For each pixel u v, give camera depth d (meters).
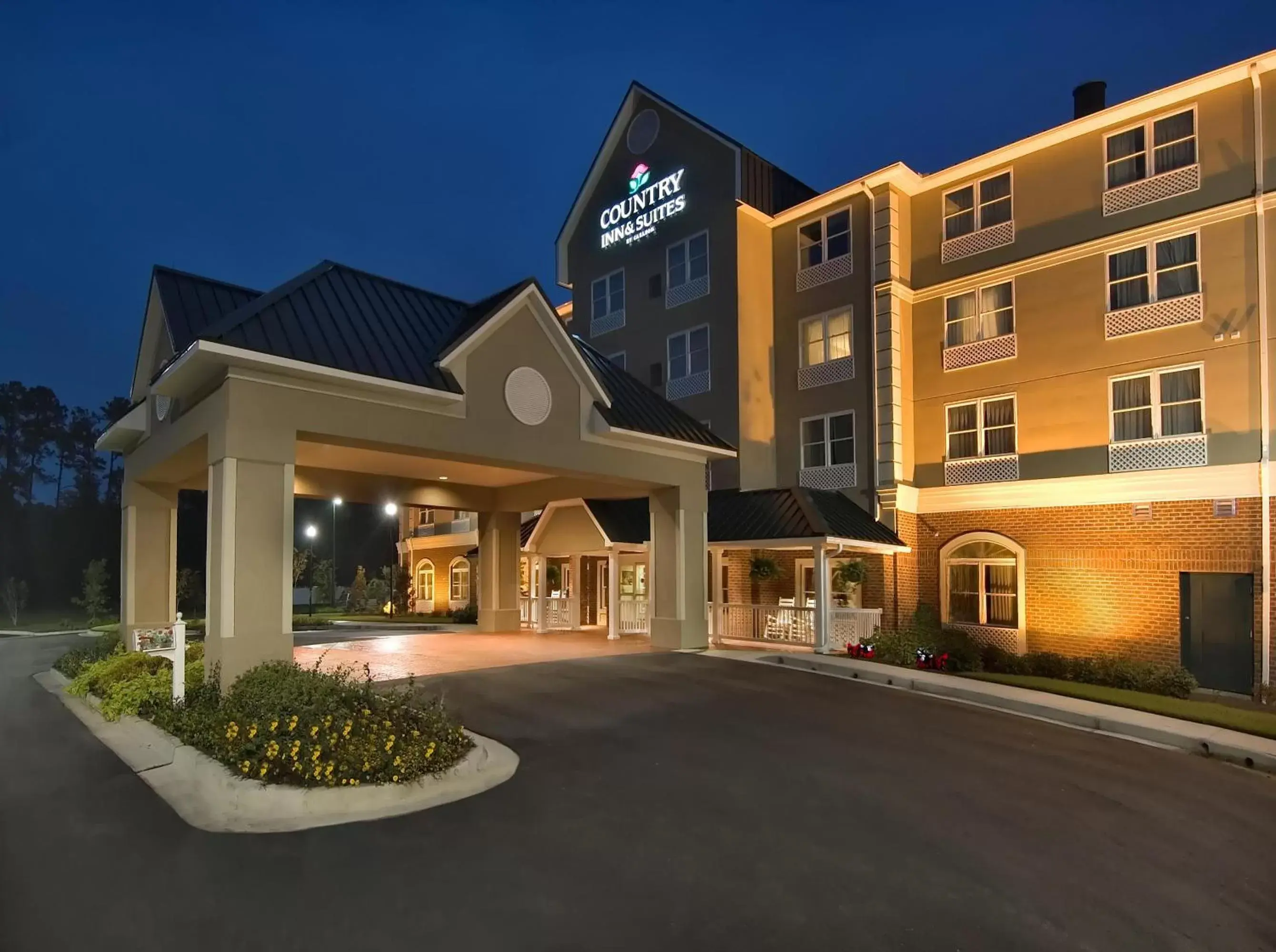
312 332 11.07
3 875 5.42
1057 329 19.03
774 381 23.83
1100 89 19.98
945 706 11.78
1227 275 16.69
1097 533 17.97
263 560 10.01
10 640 26.69
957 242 20.94
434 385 11.69
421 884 5.34
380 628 29.14
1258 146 16.45
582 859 5.82
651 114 26.48
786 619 18.30
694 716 10.45
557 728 9.62
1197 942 4.91
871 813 6.96
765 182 24.48
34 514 50.06
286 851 5.85
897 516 20.48
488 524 21.44
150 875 5.42
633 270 26.64
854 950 4.64
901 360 21.23
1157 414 17.45
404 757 7.23
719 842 6.21
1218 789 8.20
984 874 5.79
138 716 9.73
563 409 13.95
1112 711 11.41
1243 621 16.05
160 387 11.02
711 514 20.39
